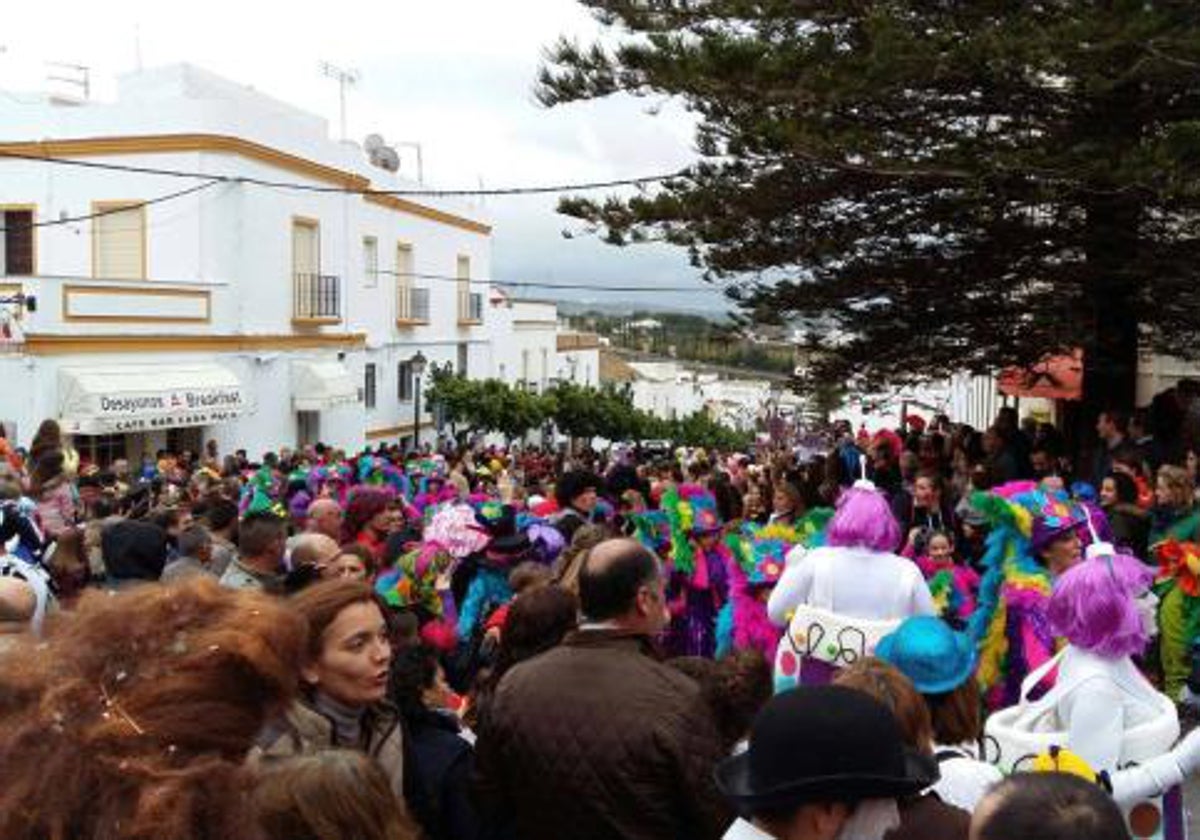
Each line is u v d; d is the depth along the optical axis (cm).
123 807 180
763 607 736
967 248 1375
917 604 533
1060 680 399
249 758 219
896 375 1586
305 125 2866
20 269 2598
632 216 1355
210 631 202
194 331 2416
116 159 2520
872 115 1229
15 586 429
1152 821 368
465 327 4047
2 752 186
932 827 277
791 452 2205
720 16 1268
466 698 553
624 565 380
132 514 1083
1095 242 1259
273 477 1419
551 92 1312
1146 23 969
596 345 6575
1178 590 743
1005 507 607
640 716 356
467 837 370
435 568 616
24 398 2023
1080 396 1469
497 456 2281
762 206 1350
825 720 246
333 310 2969
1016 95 1183
